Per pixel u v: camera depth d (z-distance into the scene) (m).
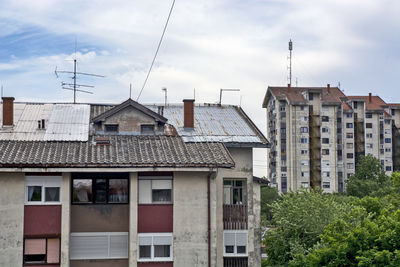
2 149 25.22
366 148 118.81
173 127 30.30
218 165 25.17
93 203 25.89
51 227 24.84
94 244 25.75
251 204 28.94
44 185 24.97
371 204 41.75
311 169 108.00
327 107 110.81
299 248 35.34
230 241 28.55
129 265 25.00
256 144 28.88
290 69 110.75
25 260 24.67
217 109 34.44
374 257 25.98
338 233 29.31
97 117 29.14
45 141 26.59
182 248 25.48
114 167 24.48
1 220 24.28
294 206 38.81
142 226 25.44
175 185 25.73
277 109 108.00
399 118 122.94
